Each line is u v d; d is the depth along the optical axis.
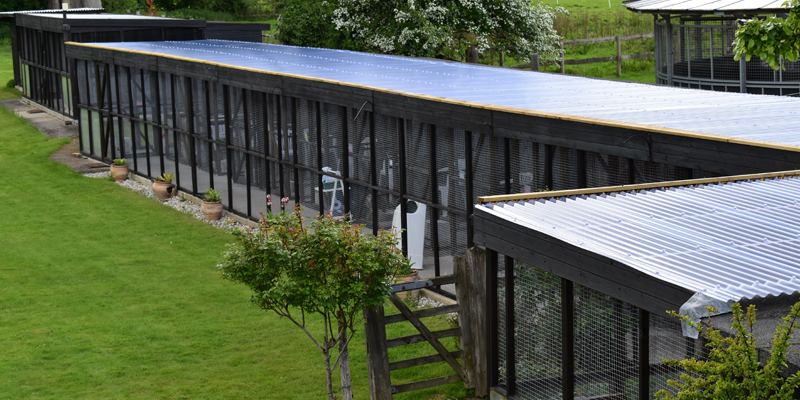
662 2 24.45
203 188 19.91
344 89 14.48
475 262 9.58
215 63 18.31
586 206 7.57
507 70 17.14
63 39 29.25
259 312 12.67
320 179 15.74
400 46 30.97
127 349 11.27
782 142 8.25
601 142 9.77
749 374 4.84
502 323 8.57
